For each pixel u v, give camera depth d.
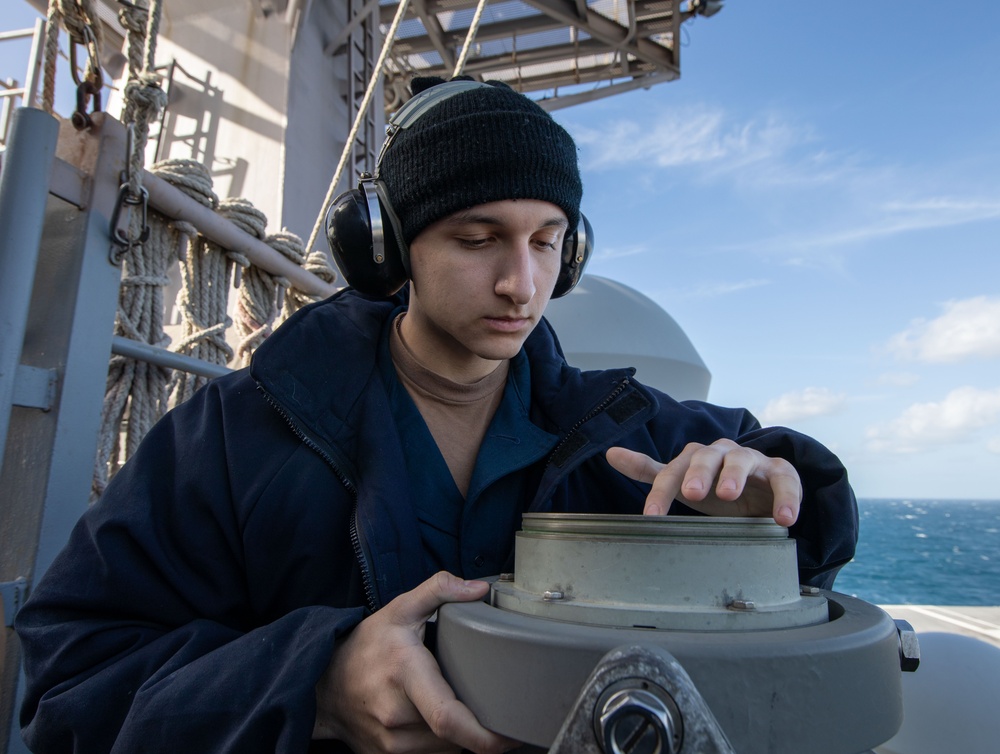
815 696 0.46
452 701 0.54
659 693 0.42
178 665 0.72
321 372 0.93
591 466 0.99
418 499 0.89
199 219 1.67
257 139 3.28
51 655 0.76
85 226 1.25
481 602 0.62
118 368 1.59
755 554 0.55
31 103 2.26
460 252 0.78
